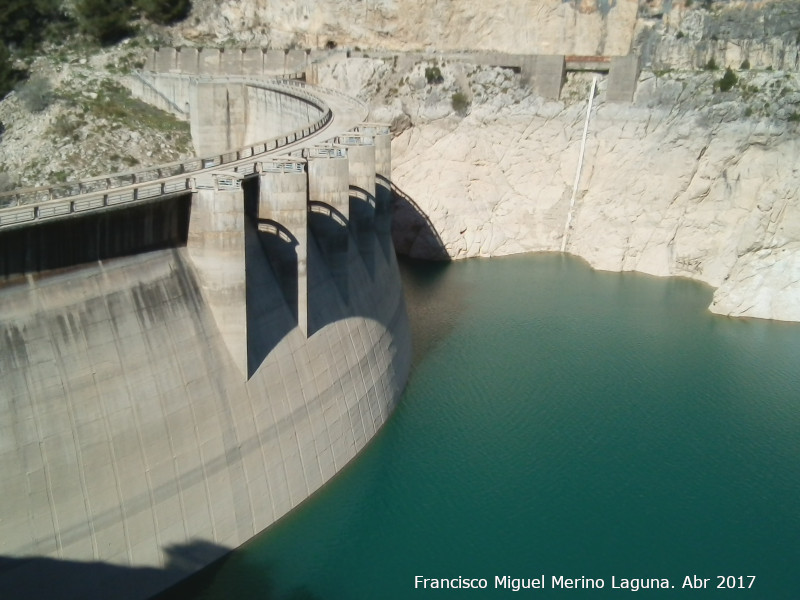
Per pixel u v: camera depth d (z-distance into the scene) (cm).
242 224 4019
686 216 9119
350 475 4891
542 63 9481
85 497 3478
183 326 3956
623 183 9369
